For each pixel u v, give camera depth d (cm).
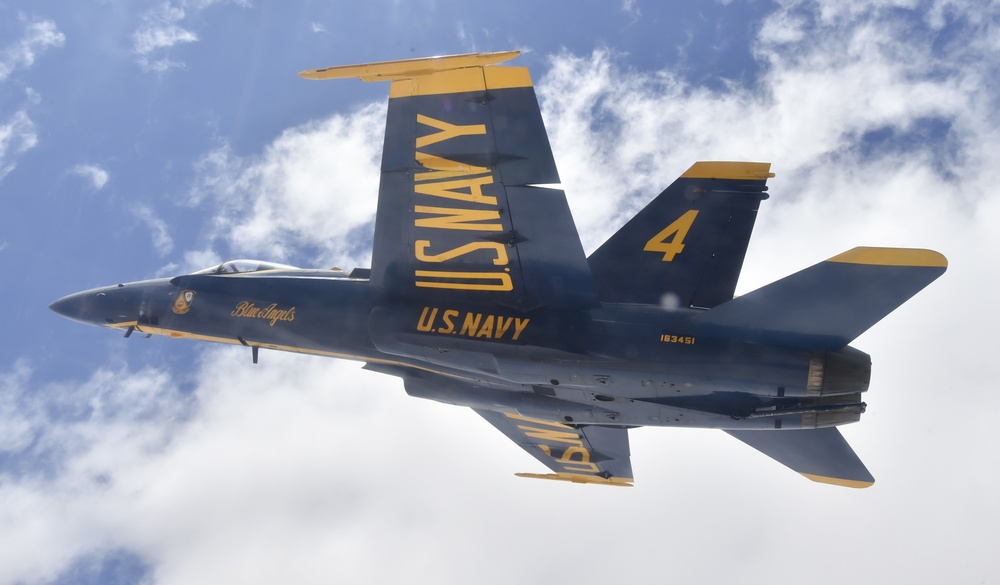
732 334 1089
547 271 1132
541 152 1041
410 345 1188
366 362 1350
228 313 1372
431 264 1173
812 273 1034
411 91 1051
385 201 1134
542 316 1148
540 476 1623
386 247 1180
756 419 1159
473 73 1012
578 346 1123
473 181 1080
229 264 1445
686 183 1183
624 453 1489
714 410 1168
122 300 1469
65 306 1516
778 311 1061
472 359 1167
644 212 1191
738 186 1166
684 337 1099
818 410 1126
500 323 1154
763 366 1077
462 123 1046
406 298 1211
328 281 1315
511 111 1027
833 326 1052
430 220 1131
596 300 1141
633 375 1118
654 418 1218
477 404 1311
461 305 1180
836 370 1064
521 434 1511
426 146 1075
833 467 1285
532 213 1084
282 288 1338
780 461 1324
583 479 1592
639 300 1165
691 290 1161
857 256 1014
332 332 1284
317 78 1045
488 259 1141
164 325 1434
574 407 1245
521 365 1146
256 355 1406
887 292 1016
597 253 1195
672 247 1174
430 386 1323
